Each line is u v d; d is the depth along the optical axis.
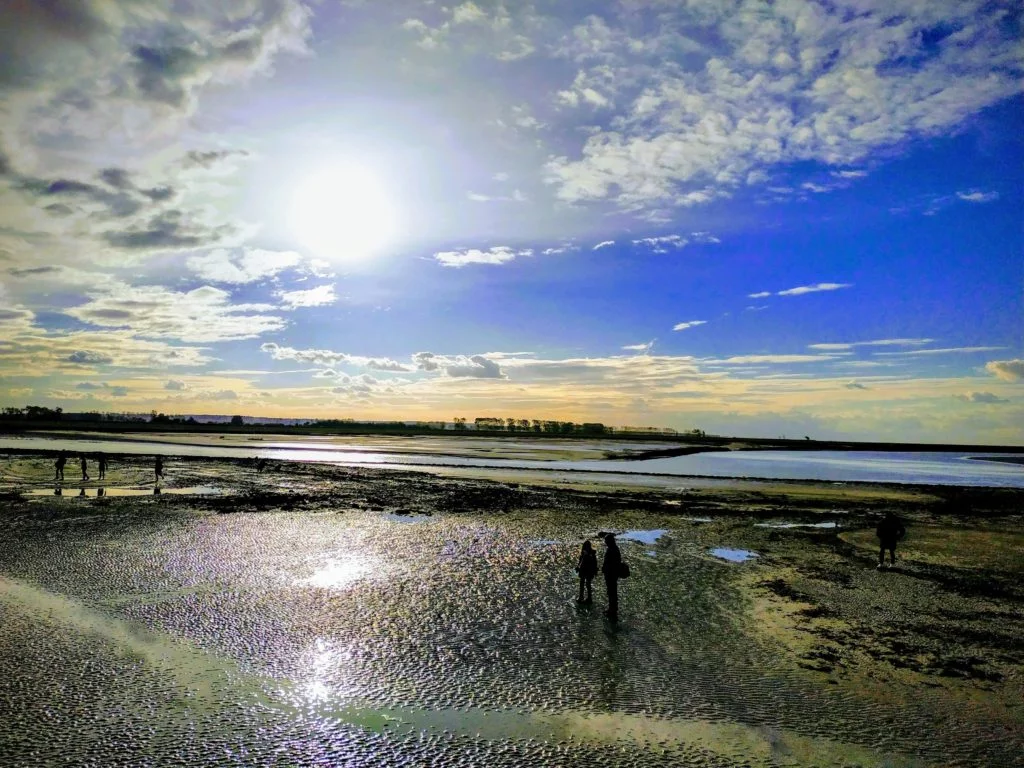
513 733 10.49
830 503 43.97
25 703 10.84
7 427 174.12
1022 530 33.53
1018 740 10.74
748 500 44.53
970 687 12.88
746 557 24.89
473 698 11.80
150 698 11.25
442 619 16.23
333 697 11.63
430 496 41.91
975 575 22.66
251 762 9.34
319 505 36.34
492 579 20.39
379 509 35.47
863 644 15.24
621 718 11.16
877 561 24.64
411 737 10.26
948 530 32.88
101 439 120.75
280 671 12.68
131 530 26.59
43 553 21.77
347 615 16.30
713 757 9.93
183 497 37.94
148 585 18.31
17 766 8.95
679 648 14.68
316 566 21.38
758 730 10.87
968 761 10.02
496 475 60.19
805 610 17.89
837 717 11.43
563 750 9.98
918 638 15.78
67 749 9.46
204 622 15.33
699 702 11.90
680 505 40.47
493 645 14.53
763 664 13.85
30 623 14.74
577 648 14.51
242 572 20.20
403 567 21.66
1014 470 108.62
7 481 44.78
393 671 12.90
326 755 9.62
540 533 28.95
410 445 126.75
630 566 22.69
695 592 19.52
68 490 40.38
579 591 19.02
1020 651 15.02
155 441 117.56
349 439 158.75
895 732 10.91
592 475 63.91
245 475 53.66
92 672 12.23
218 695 11.50
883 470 95.62
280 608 16.64
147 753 9.45
